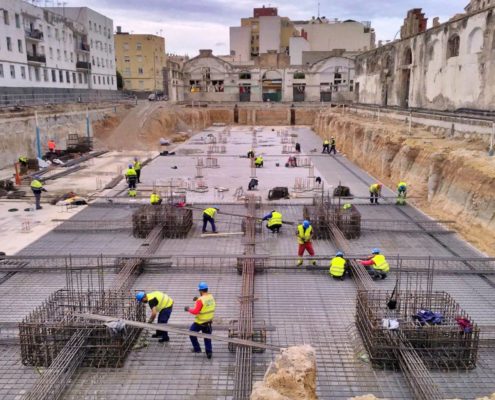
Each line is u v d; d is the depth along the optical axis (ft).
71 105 152.97
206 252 56.95
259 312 42.06
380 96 160.45
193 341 35.17
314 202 71.10
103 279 48.11
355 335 37.93
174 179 99.09
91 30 214.90
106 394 31.04
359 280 47.39
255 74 257.34
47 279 49.52
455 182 68.80
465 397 30.58
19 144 114.52
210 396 30.94
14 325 38.58
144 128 168.04
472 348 33.32
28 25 161.58
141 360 34.76
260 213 71.97
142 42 300.61
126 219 70.03
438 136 91.91
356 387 31.71
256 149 146.51
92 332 34.60
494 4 85.35
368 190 88.38
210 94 262.26
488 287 47.52
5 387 31.71
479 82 92.12
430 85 116.47
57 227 66.08
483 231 59.67
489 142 73.10
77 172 107.55
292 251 57.36
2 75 144.46
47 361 33.60
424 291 43.11
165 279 49.52
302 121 232.73
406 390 31.45
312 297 45.21
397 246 58.75
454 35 102.94
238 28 359.87
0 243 60.34
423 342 34.14
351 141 129.39
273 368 24.73
